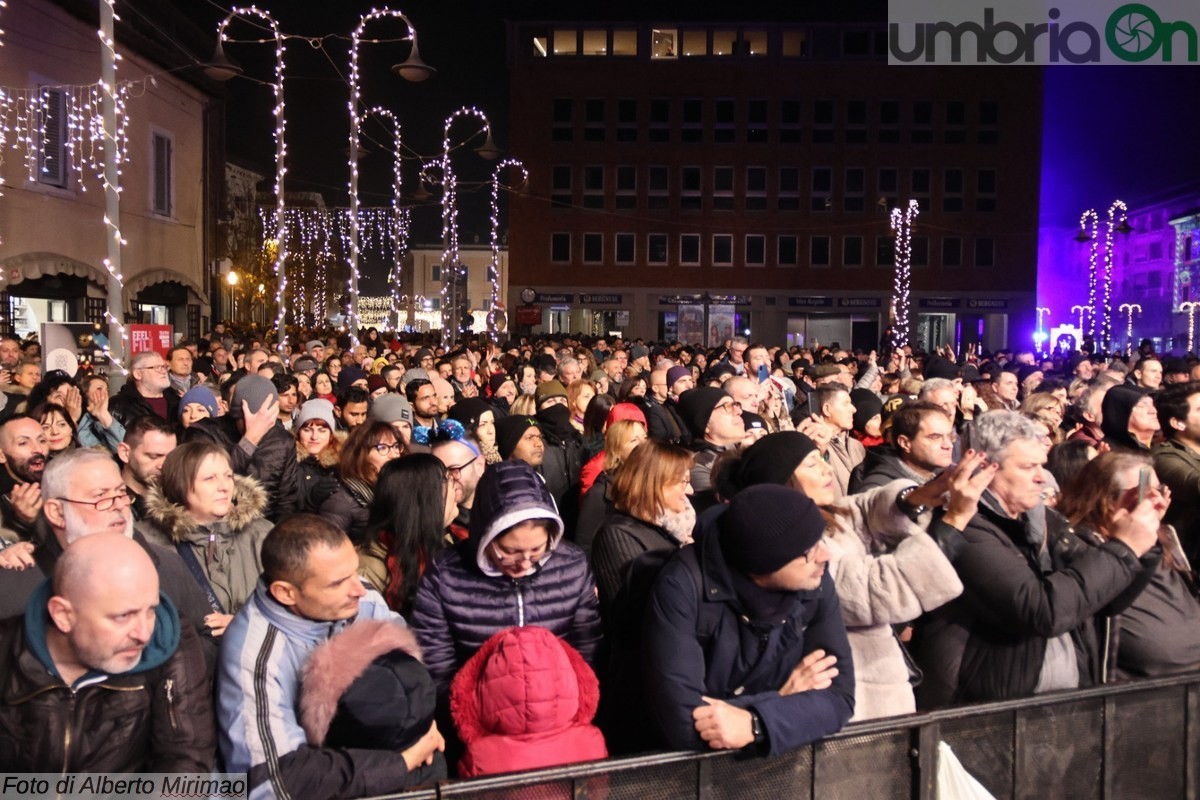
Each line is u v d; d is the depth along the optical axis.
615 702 3.59
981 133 52.66
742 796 3.00
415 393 8.97
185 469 4.29
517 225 53.31
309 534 3.01
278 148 18.14
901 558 3.38
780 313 53.56
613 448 5.75
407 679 2.99
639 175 53.28
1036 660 3.60
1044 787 3.39
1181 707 3.61
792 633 3.13
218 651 3.39
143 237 25.36
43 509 3.74
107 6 11.11
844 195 53.06
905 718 3.18
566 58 52.94
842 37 52.69
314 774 2.81
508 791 2.80
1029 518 3.68
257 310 60.66
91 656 2.65
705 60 52.84
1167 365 13.16
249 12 17.23
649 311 53.69
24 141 20.08
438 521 4.34
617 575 3.96
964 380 11.80
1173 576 4.20
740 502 3.02
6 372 10.60
